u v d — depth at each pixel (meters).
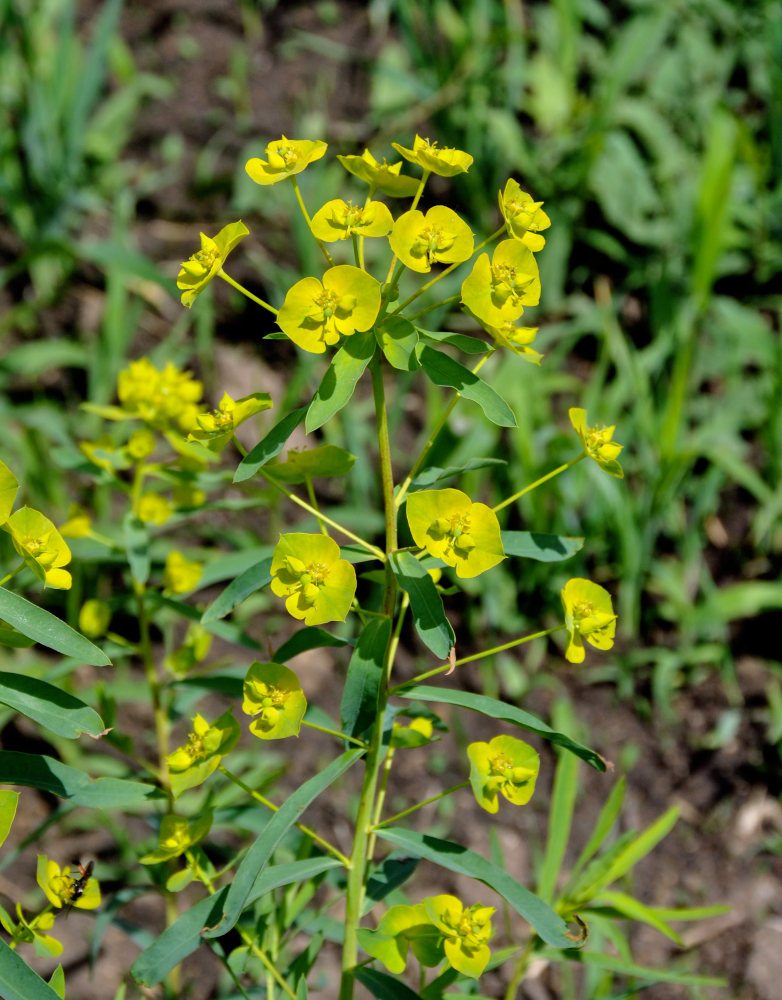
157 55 1.39
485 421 1.03
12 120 1.21
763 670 1.05
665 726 1.01
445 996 0.67
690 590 1.09
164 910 0.84
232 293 1.21
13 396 1.11
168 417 0.74
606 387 1.19
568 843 0.93
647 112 1.33
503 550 0.64
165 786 0.73
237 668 0.76
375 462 1.09
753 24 1.43
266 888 0.64
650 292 1.25
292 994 0.67
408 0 1.32
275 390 1.16
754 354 1.18
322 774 0.64
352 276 0.62
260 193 1.28
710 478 1.06
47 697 0.62
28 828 0.86
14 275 1.18
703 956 0.87
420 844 0.65
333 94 1.38
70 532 0.74
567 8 1.33
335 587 0.63
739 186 1.28
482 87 1.33
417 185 0.63
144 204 1.28
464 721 0.99
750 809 0.97
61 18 1.36
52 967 0.82
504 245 0.63
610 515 1.06
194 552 0.97
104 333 1.10
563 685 1.03
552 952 0.72
